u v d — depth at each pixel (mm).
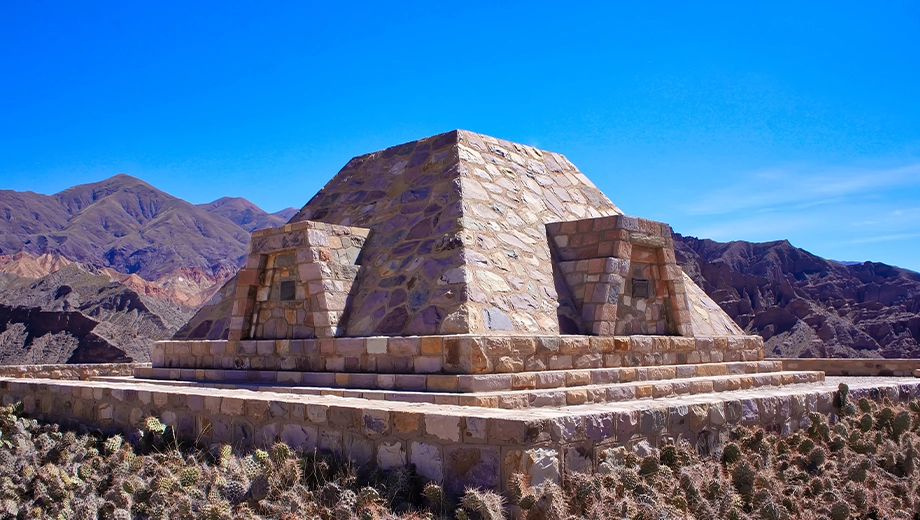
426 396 9781
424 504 6984
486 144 14922
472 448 7008
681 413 8672
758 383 13914
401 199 14062
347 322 12344
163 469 7957
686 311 14031
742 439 9242
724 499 7355
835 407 11867
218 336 14219
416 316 11438
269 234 13242
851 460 9508
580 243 13312
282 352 12477
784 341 52875
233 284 15367
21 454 9633
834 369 19578
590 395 10719
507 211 13516
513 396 9844
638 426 8055
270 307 13289
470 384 9852
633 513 6652
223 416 9086
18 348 47750
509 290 11883
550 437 7004
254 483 7141
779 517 7285
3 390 12859
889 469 9820
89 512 7250
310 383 11750
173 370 14016
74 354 48156
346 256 13070
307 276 12438
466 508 6547
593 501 6719
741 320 57281
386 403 8383
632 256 13469
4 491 7965
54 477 8102
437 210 13109
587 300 12656
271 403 8602
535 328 11617
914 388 14430
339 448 7910
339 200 15539
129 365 19000
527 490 6562
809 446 9555
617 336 12406
